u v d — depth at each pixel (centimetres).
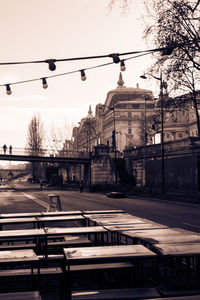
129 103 12556
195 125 10162
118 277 579
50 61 1161
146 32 2734
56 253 829
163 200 3206
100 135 14162
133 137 12256
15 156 6544
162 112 3750
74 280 611
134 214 1962
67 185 8325
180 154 3941
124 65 1221
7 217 988
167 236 566
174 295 442
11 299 350
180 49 2706
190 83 3028
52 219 861
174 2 2612
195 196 3241
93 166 6606
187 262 565
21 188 8169
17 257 470
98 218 839
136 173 5531
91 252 457
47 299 535
